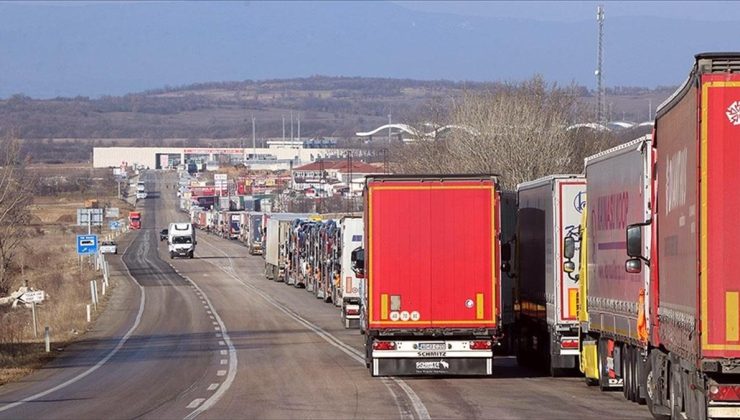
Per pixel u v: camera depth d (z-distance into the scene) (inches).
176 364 2450.8
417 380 2059.5
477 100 5359.3
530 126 5064.0
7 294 5054.1
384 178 2023.9
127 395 1855.3
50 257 7470.5
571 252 2015.3
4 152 5403.5
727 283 1122.0
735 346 1119.0
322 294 4751.5
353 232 3501.5
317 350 2763.3
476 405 1643.7
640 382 1581.0
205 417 1526.8
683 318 1229.7
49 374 2313.0
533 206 2274.9
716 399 1156.5
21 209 5590.6
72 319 3890.3
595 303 1867.6
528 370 2300.7
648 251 1489.9
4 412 1625.2
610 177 1756.9
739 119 1124.5
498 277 2026.3
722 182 1125.1
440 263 2025.1
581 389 1889.8
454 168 5177.2
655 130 1429.6
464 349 2031.3
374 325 2018.9
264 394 1829.5
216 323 3720.5
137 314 4148.6
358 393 1830.7
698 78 1131.9
